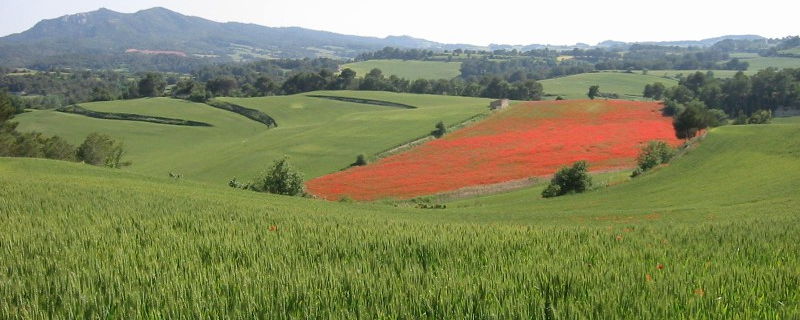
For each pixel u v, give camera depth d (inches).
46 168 1739.7
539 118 4060.0
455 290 273.6
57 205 774.5
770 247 461.1
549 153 2962.6
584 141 3201.3
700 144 2197.3
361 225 673.0
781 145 1931.6
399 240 477.4
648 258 401.4
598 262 369.4
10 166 1697.8
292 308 250.8
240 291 270.4
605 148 3002.0
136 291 271.0
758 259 396.5
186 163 3919.8
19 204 759.7
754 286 288.7
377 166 3065.9
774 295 271.9
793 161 1758.1
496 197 2224.4
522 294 263.0
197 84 7460.6
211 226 578.6
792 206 1195.3
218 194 1473.9
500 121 4087.1
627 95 7199.8
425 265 370.3
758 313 238.1
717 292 273.7
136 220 623.2
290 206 1296.8
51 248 405.1
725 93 5255.9
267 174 2148.1
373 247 442.0
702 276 318.3
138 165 4003.4
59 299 266.4
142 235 496.4
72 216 649.0
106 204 832.9
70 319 238.1
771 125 2220.7
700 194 1630.2
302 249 427.2
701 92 5413.4
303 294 266.8
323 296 264.5
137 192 1139.9
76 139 5000.0
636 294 267.6
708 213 1214.3
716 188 1668.3
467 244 462.6
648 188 1863.9
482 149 3198.8
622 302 253.8
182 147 4923.7
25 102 7081.7
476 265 370.9
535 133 3558.1
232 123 5836.6
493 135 3602.4
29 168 1707.7
